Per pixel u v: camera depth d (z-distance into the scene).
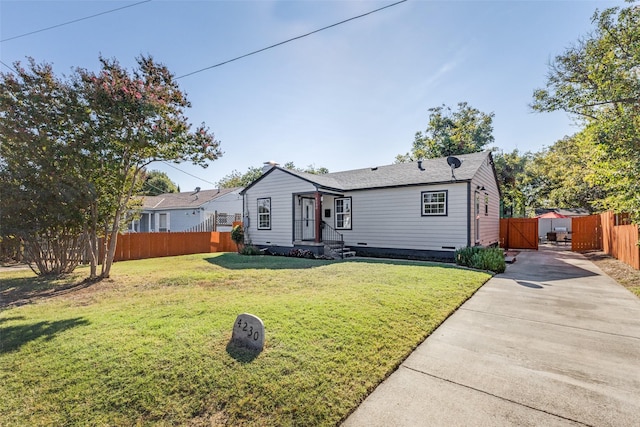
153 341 3.40
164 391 2.56
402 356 3.32
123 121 6.71
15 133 6.24
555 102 9.81
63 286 6.96
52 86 6.45
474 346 3.65
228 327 3.82
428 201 11.76
